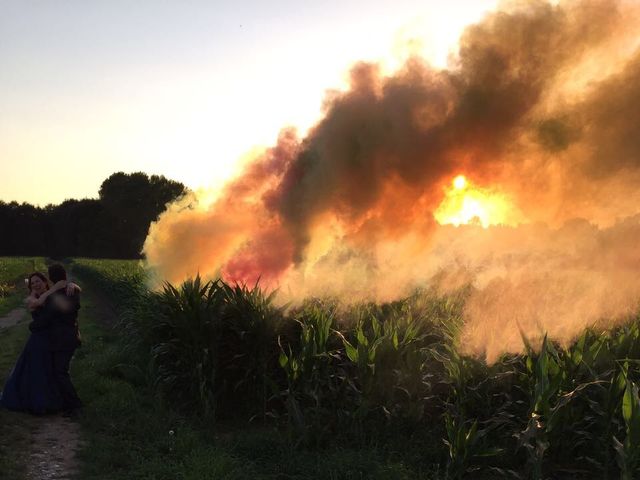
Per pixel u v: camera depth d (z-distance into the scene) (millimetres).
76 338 7219
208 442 6133
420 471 5117
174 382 7547
